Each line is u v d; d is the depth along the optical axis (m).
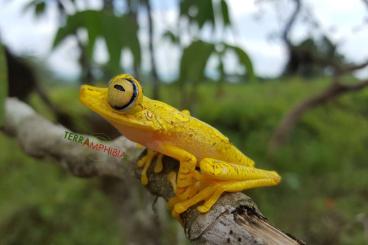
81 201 0.45
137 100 0.13
